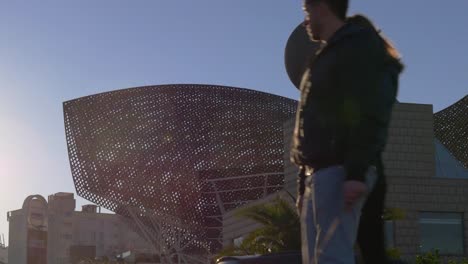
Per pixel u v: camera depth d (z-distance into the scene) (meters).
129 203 81.56
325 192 3.80
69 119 83.81
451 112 57.38
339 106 3.84
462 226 32.94
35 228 124.19
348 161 3.68
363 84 3.80
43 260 124.62
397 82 4.11
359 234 4.17
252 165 81.31
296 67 27.20
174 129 83.44
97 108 84.50
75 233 174.12
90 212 177.75
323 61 3.98
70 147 83.25
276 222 26.28
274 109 85.88
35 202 124.81
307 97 4.02
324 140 3.88
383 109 3.77
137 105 85.00
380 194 4.10
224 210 79.12
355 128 3.71
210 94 85.88
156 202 81.00
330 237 3.73
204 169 81.31
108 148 83.00
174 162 81.81
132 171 82.06
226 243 47.03
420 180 32.94
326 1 4.02
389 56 4.04
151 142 82.94
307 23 4.16
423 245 32.25
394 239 31.86
